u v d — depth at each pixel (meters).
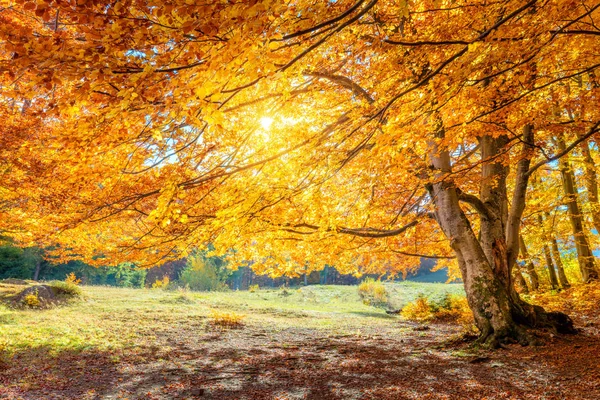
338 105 7.53
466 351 7.72
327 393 5.64
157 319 13.38
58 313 13.43
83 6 2.12
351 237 9.95
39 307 14.14
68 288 16.77
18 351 8.30
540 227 14.54
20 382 6.41
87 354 8.48
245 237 7.81
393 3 5.05
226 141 5.59
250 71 2.54
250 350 9.20
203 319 13.67
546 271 17.86
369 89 6.84
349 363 7.48
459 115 5.19
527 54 3.76
